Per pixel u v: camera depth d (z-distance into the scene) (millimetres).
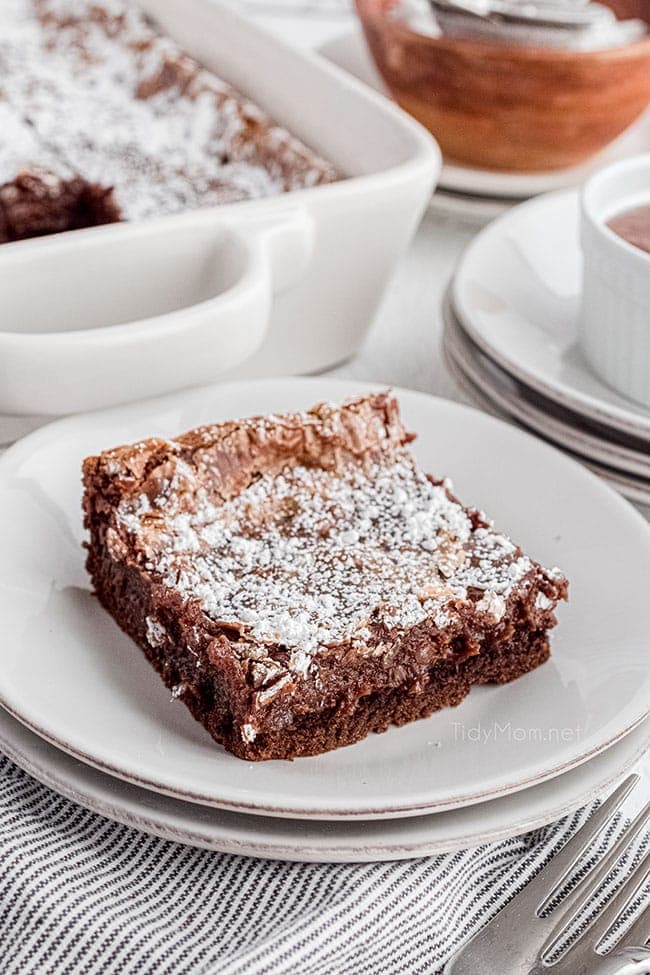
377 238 780
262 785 606
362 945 591
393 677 633
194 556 655
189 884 604
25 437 708
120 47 993
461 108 885
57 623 658
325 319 794
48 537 684
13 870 600
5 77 970
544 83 866
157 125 929
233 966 579
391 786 609
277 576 650
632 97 889
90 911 593
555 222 843
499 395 752
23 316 731
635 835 616
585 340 762
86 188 894
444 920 600
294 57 894
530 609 649
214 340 711
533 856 619
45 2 1048
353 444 690
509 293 797
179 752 617
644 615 662
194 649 629
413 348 827
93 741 607
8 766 631
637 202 790
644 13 951
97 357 695
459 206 912
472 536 669
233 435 682
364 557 658
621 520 693
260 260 729
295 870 607
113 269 734
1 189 892
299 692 620
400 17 949
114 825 618
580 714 634
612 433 728
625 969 580
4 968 587
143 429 717
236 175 881
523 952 588
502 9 891
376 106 842
